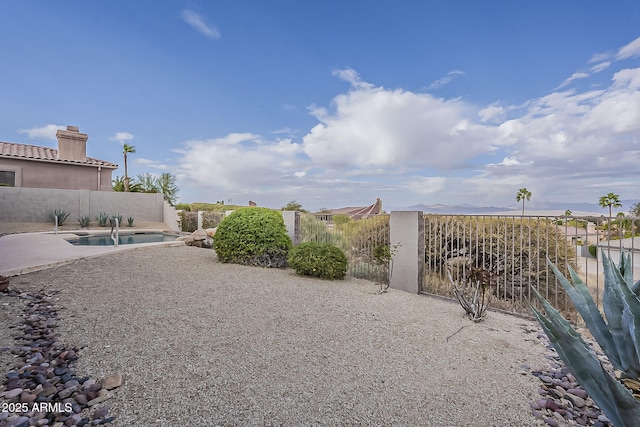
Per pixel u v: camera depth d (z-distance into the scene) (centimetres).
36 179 1611
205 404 205
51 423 181
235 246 734
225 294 472
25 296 414
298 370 256
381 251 582
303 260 640
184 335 315
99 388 218
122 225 1672
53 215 1496
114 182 2181
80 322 338
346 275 718
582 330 396
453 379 252
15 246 836
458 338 341
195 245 1085
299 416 197
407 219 578
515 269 560
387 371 262
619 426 118
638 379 143
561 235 518
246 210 793
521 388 241
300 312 406
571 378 256
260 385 231
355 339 326
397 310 438
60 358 258
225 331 330
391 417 200
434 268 579
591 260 566
